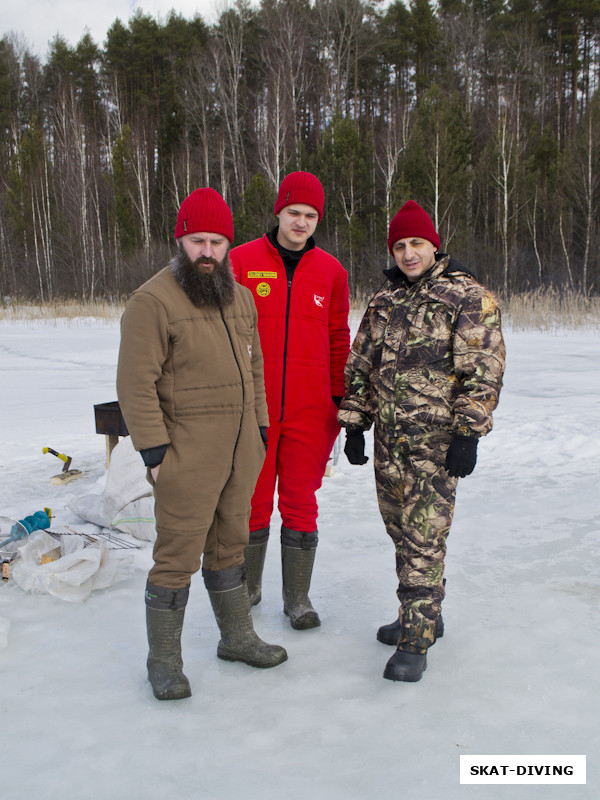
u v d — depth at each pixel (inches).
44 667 109.3
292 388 125.0
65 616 127.7
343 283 133.0
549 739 88.7
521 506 187.6
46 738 90.4
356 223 1140.5
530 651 111.8
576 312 729.0
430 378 107.9
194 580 147.0
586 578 140.3
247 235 1154.7
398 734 90.1
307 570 125.3
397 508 114.3
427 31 1797.5
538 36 1828.2
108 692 102.1
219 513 107.9
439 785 80.2
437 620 108.7
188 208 101.1
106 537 165.0
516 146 1202.0
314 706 97.4
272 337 125.7
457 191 1155.3
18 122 1975.9
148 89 1914.4
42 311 1064.2
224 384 103.0
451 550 157.6
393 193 1131.3
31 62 2076.8
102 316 998.4
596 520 174.4
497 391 104.0
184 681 100.9
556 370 453.7
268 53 1632.6
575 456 235.5
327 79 1654.8
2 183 1755.7
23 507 189.0
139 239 1471.5
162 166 1654.8
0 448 259.0
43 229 1555.1
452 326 107.3
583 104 1833.2
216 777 82.1
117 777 82.3
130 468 174.6
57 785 81.0
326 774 82.3
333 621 126.1
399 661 104.0
